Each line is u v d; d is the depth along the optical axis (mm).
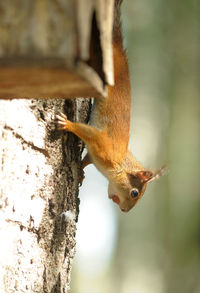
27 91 6211
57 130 9016
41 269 8523
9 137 8008
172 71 32500
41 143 8609
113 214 34344
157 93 32625
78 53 5559
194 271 28047
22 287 8094
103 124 10578
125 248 31875
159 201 31844
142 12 32375
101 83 6234
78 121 9906
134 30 32438
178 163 31719
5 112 7969
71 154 9539
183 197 31453
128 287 30891
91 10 5848
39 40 5496
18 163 8148
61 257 9047
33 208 8375
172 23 32531
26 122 8336
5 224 7863
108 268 34188
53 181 8883
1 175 7840
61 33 5543
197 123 32062
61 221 9031
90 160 11195
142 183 12398
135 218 32188
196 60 32375
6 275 7820
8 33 5527
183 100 32281
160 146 32094
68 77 5648
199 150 31688
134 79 32562
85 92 6242
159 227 31656
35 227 8398
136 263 31422
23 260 8141
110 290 31516
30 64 5367
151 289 30219
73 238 9547
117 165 11602
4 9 5547
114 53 10406
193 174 31516
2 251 7773
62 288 9109
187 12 32438
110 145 10805
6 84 5895
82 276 36156
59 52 5512
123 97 10703
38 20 5527
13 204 8008
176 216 31312
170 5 32531
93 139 10289
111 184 12273
